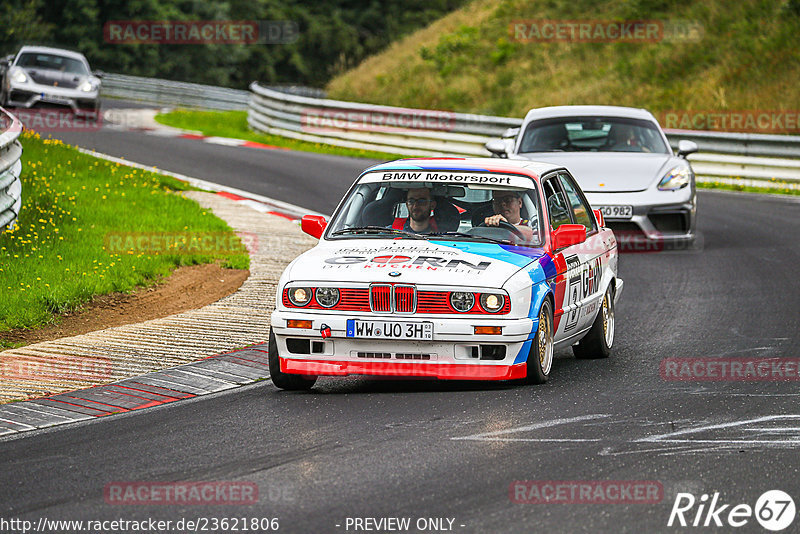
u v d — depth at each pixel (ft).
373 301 72.84
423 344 72.43
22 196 142.92
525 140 148.36
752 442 61.31
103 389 76.64
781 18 301.22
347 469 56.54
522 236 79.97
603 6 351.87
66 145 200.34
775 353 87.40
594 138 148.36
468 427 64.75
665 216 139.13
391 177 84.12
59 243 122.42
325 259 76.23
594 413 68.08
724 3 320.50
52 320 98.58
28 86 253.65
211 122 336.49
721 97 269.23
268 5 602.44
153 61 508.12
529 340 73.56
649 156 144.46
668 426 64.80
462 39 358.84
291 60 598.34
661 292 117.19
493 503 51.03
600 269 89.61
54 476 56.59
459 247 77.77
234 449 60.90
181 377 80.23
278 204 177.88
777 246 145.79
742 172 216.13
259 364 84.79
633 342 94.17
